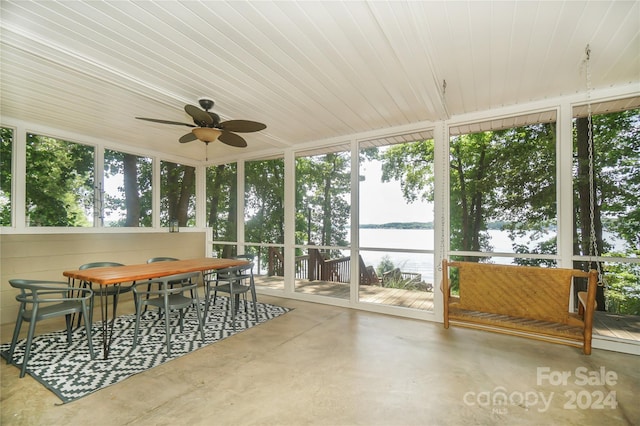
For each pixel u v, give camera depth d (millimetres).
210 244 6469
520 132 3754
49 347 3021
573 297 3346
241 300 5062
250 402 2102
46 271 4078
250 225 5910
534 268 2885
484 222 3912
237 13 1933
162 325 3717
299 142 5188
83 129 4320
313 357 2824
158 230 5664
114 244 4836
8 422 1862
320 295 4977
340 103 3467
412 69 2654
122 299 4918
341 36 2193
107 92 3084
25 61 2469
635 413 1995
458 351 2957
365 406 2057
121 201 5098
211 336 3361
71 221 4453
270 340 3254
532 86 3086
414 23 2010
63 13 1916
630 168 3188
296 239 5340
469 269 3213
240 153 5965
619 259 3000
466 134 4090
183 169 6262
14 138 3902
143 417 1932
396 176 4484
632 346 2895
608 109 3271
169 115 3781
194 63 2557
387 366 2639
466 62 2598
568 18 2006
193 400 2125
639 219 3141
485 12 1943
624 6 1883
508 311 3012
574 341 2945
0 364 2641
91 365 2637
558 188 3354
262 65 2600
